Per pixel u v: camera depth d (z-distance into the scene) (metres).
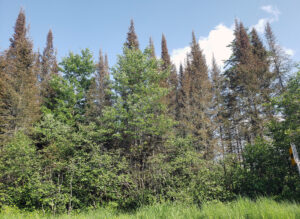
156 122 13.75
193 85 21.05
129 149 14.34
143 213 6.21
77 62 19.91
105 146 15.40
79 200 11.98
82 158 12.59
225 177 13.03
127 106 15.55
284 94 11.18
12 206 11.68
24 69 18.69
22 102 15.88
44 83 21.39
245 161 13.38
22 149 11.88
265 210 4.69
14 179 12.59
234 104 20.45
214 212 5.25
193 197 10.73
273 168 11.91
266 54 19.64
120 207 12.24
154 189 12.40
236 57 22.02
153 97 14.19
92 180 12.10
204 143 16.09
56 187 11.95
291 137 10.55
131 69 16.16
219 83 22.89
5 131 14.46
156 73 17.08
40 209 11.77
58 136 12.72
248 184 12.27
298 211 4.46
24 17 24.20
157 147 14.04
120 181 12.27
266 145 12.77
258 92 16.56
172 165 12.83
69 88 17.91
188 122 17.53
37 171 11.96
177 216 5.48
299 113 10.62
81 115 18.41
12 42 22.66
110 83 17.33
